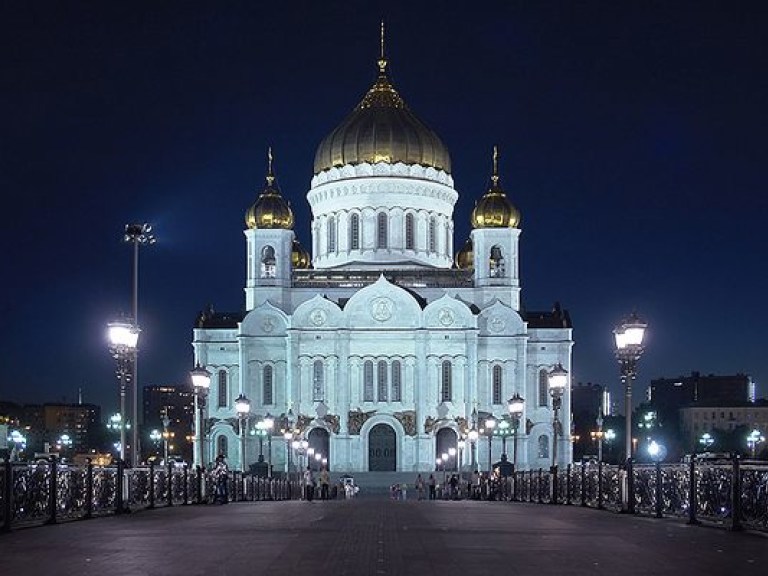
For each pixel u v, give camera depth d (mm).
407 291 130625
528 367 133500
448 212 144500
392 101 146125
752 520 26094
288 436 112875
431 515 36000
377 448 129625
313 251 145000
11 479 27125
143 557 20016
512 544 22828
